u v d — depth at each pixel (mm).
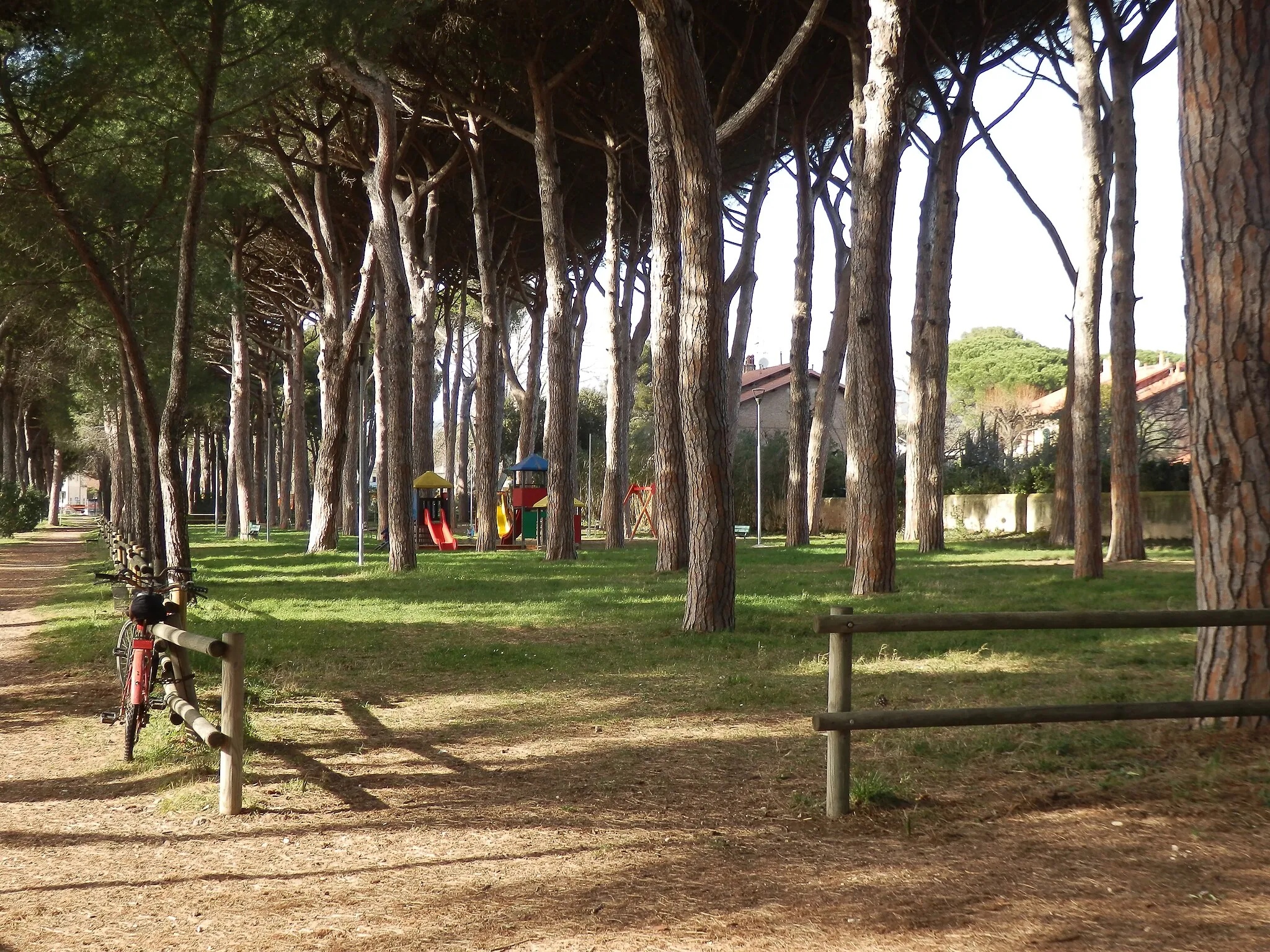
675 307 24266
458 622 15953
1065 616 5789
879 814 5746
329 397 36625
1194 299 6848
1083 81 23078
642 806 6191
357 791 6625
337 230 37000
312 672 11375
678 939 4094
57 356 35625
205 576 25641
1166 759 6398
